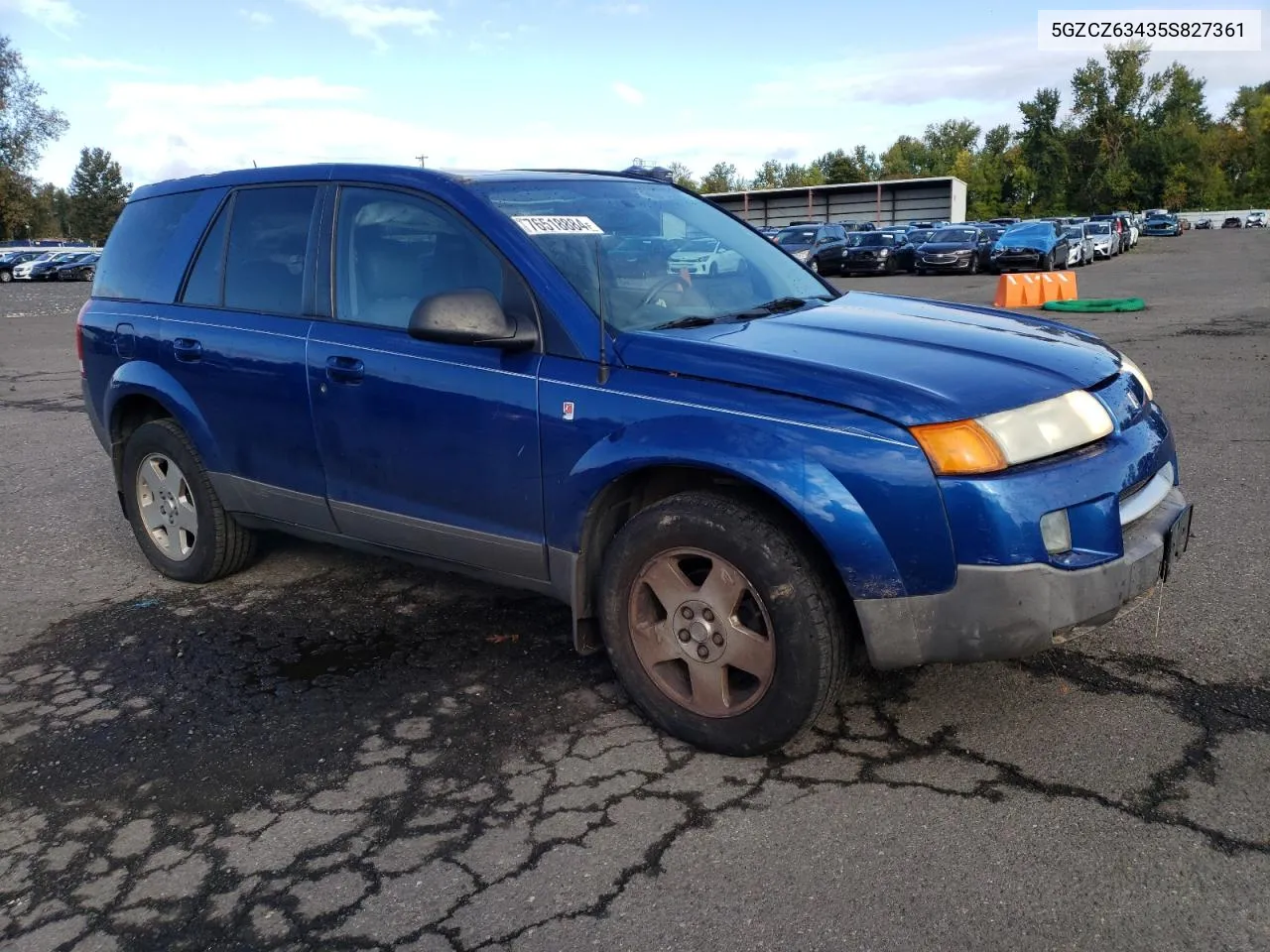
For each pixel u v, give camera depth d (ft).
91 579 16.28
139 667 12.85
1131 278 81.46
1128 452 9.66
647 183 14.39
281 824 9.39
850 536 8.93
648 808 9.36
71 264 153.69
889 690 11.27
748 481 9.27
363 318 12.43
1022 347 10.57
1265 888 7.87
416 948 7.72
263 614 14.44
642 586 10.43
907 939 7.52
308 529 13.70
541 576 11.23
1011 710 10.73
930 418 8.83
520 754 10.43
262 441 13.57
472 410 11.13
